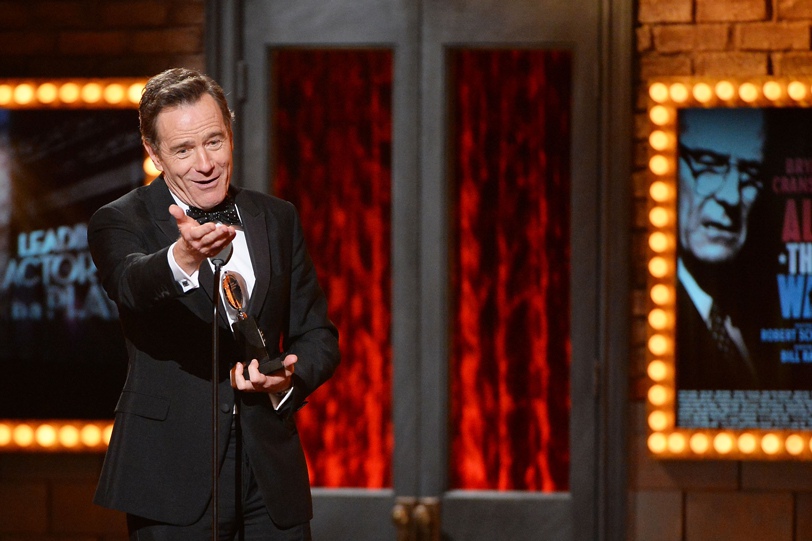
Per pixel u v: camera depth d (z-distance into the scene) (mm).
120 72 12266
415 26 12297
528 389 12422
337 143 12594
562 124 12344
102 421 12039
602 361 11891
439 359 12320
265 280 5992
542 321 12398
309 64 12562
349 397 12602
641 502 11859
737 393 11656
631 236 11898
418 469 12367
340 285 12617
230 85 12281
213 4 12188
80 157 12094
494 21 12211
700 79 11672
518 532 12289
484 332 12469
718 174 11680
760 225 11656
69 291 12094
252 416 5898
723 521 11781
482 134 12453
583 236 12094
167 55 12258
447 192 12359
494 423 12453
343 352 12609
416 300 12344
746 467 11773
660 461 11852
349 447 12578
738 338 11656
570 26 12117
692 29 11828
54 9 12305
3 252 12125
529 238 12414
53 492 12148
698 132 11695
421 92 12320
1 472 12180
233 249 6004
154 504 5711
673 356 11656
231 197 6207
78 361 12055
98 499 5789
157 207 6016
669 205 11672
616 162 11836
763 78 11633
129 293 5434
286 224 6395
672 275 11680
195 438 5789
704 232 11688
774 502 11734
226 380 5859
